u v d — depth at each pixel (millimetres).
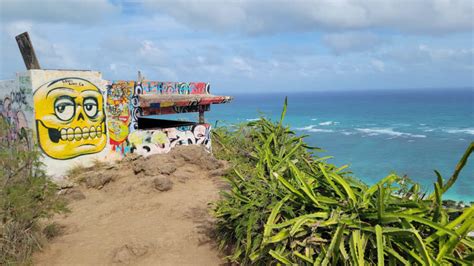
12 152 5082
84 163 8375
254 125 7594
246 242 3908
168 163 7840
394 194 3717
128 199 6672
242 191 4402
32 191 4852
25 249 4426
